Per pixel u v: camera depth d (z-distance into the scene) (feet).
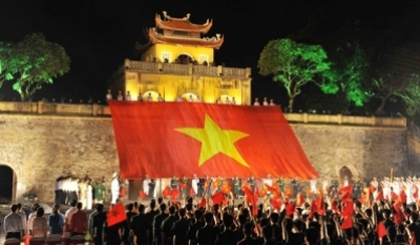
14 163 150.51
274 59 197.47
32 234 63.72
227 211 66.85
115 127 152.05
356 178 176.55
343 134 181.78
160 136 154.20
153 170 144.56
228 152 157.17
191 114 164.45
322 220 59.11
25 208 124.67
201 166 150.00
